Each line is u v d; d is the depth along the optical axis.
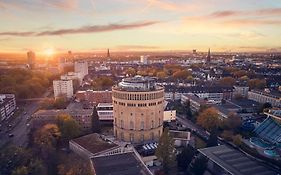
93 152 158.38
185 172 156.88
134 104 190.75
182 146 191.12
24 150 158.00
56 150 180.75
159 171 154.38
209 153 164.25
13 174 133.62
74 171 142.00
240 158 156.75
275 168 157.00
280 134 196.25
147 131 194.50
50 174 151.62
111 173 122.56
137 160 137.25
